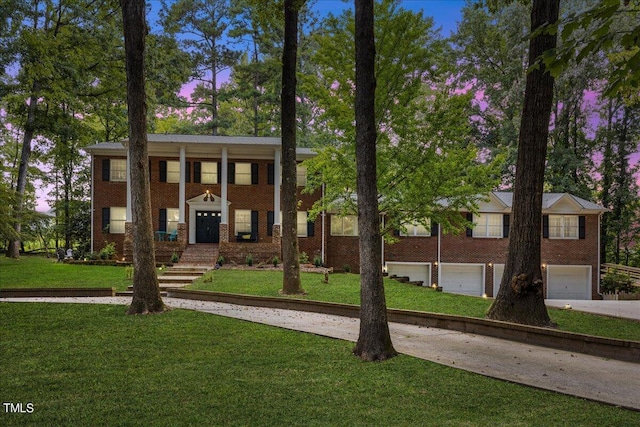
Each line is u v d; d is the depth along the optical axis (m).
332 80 14.95
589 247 26.92
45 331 9.04
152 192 26.72
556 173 33.31
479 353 7.88
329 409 5.15
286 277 14.41
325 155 15.96
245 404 5.25
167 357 7.31
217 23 38.84
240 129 46.69
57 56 24.33
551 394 5.75
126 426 4.61
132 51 11.44
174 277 18.33
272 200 27.44
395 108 14.91
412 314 10.80
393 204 16.33
